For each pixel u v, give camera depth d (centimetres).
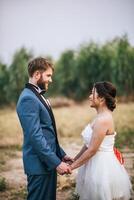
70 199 579
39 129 402
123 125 1227
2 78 1902
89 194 421
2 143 1112
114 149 432
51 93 1984
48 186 421
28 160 414
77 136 1208
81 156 413
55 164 403
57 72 1983
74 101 1955
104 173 413
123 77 1662
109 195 412
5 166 819
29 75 420
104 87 417
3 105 1897
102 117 414
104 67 1798
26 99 404
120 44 1692
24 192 630
